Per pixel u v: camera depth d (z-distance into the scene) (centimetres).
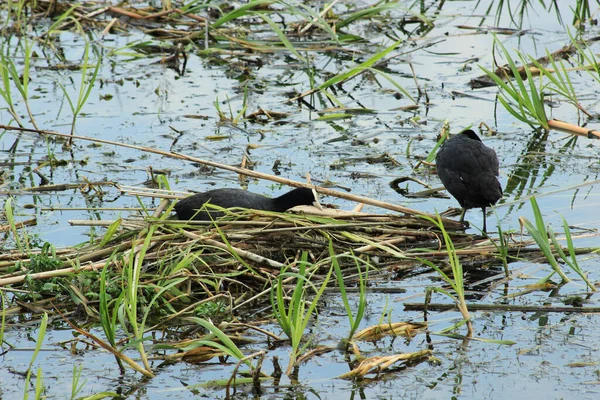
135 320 804
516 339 828
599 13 2055
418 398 729
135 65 1845
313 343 833
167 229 1015
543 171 1312
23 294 942
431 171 1327
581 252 1034
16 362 804
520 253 1044
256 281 979
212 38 1961
